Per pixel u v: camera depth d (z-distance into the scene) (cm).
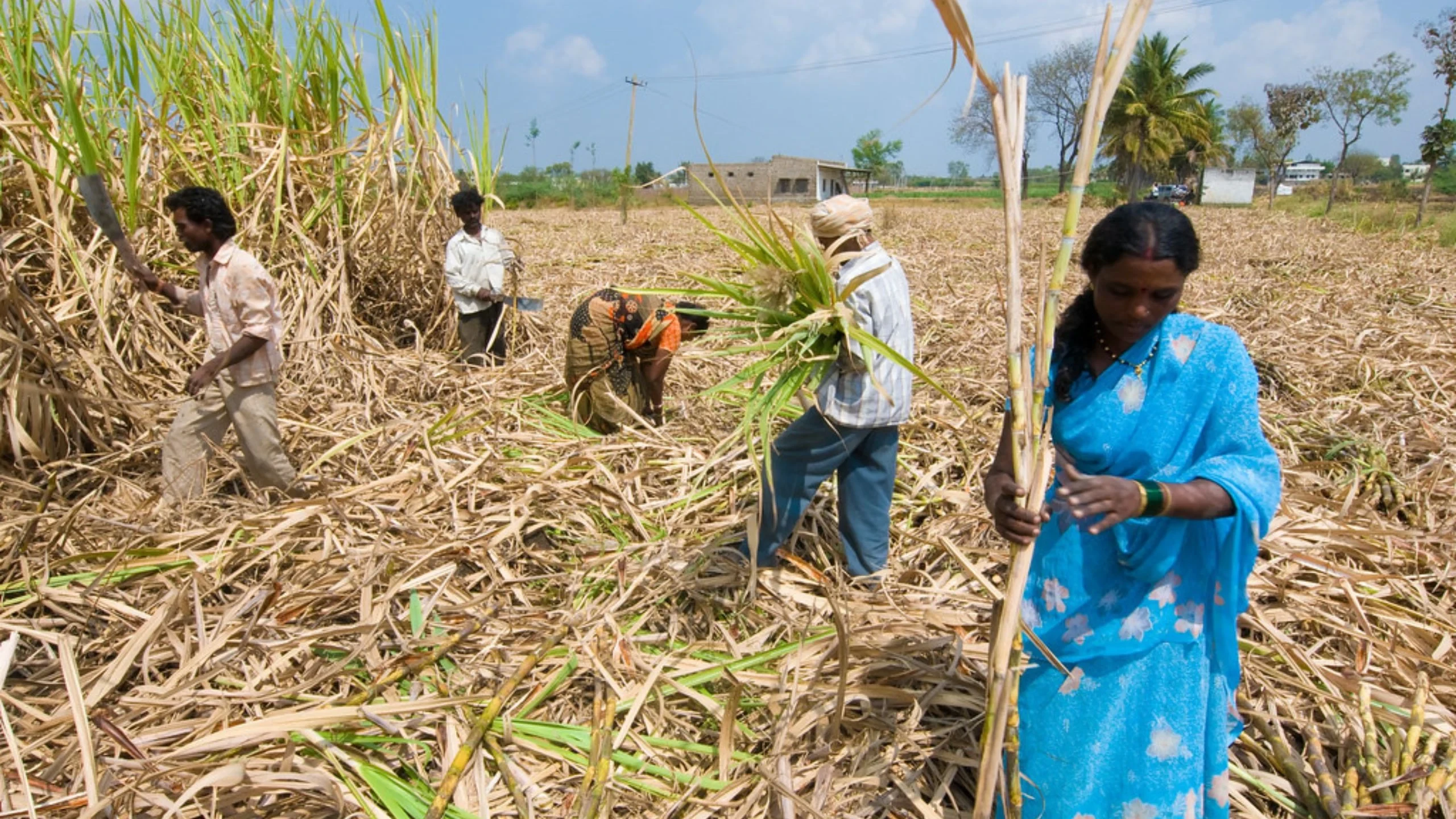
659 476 449
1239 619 307
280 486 429
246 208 655
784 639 318
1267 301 941
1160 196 4281
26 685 280
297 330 630
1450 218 2139
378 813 234
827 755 255
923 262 1255
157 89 633
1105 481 173
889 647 296
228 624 300
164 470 421
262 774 228
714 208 2955
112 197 565
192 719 266
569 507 403
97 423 474
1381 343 720
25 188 533
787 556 353
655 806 244
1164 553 188
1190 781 190
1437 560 354
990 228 2112
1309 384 609
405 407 566
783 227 287
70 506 416
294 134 700
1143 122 4212
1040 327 174
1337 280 1133
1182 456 186
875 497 351
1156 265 164
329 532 360
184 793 217
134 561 347
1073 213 167
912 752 260
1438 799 228
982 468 453
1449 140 2303
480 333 698
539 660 291
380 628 301
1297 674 288
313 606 319
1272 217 2884
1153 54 4172
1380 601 326
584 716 278
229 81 684
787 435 341
